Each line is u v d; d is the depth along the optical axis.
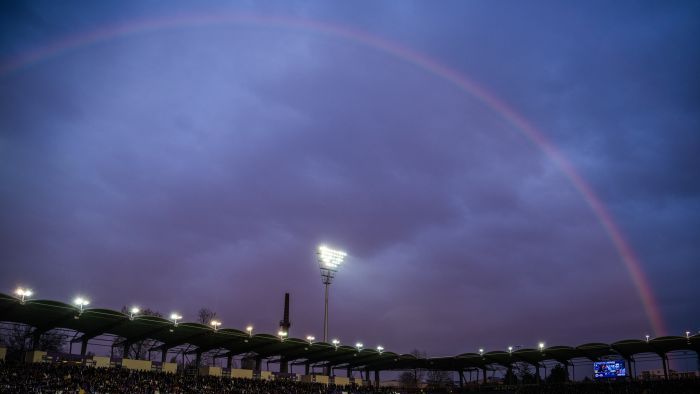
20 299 54.31
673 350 79.56
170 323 65.12
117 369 66.75
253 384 78.06
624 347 79.81
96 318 61.00
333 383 91.00
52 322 62.00
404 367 102.75
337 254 102.62
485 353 89.75
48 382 57.69
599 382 87.25
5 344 79.44
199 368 78.00
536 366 93.62
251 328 73.88
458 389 100.94
